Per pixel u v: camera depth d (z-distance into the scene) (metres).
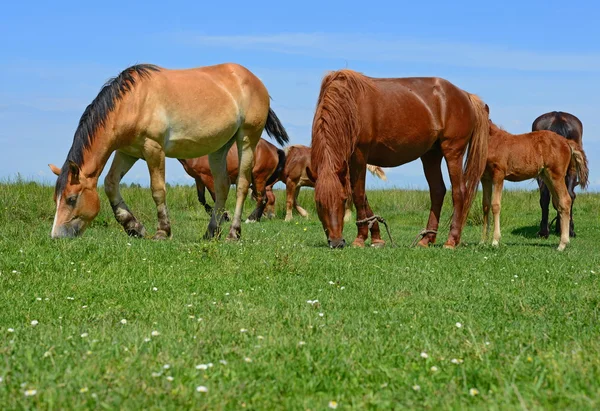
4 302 5.86
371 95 10.22
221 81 10.14
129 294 6.29
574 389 3.29
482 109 11.20
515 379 3.54
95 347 4.18
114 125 9.04
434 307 5.91
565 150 11.97
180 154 9.98
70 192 8.98
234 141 10.77
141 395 3.27
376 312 5.54
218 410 3.18
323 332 4.66
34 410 3.13
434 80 10.91
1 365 3.76
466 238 13.93
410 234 14.53
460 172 10.98
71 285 6.52
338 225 9.62
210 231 10.48
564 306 5.93
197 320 5.09
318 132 9.77
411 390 3.45
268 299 6.11
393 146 10.52
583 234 15.25
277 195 21.80
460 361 3.86
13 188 14.80
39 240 8.42
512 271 7.97
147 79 9.29
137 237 9.89
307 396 3.43
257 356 4.03
